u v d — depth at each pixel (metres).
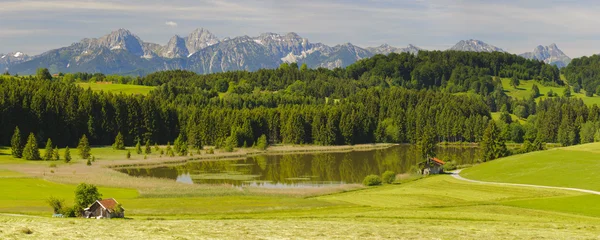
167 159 180.12
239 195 102.81
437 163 150.62
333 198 100.88
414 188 116.56
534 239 52.34
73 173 133.38
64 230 47.41
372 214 78.00
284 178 140.62
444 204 94.06
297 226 56.94
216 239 46.31
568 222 71.06
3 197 92.31
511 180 127.69
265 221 61.75
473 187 117.56
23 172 131.88
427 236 52.22
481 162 180.75
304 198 101.81
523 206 91.50
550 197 101.56
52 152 169.62
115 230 48.84
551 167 137.25
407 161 184.75
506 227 62.34
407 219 71.12
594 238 53.97
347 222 63.69
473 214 77.75
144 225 53.69
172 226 53.25
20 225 48.91
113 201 74.00
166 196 99.75
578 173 127.38
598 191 107.56
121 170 153.88
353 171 156.75
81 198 75.75
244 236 48.44
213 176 143.38
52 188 107.12
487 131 184.50
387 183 128.25
